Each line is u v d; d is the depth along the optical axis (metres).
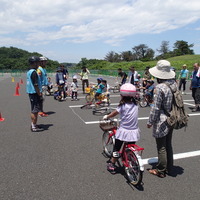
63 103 9.68
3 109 8.15
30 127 5.75
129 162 3.13
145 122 6.35
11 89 15.74
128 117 3.00
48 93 12.41
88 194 2.80
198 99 7.77
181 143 4.64
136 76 10.35
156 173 3.29
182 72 12.42
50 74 45.41
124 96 2.99
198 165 3.65
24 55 119.12
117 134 3.12
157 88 2.92
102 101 8.05
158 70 2.98
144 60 90.62
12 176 3.24
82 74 13.26
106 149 4.02
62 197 2.74
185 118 2.98
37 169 3.46
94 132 5.36
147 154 4.04
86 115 7.23
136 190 2.91
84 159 3.83
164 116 2.94
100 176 3.26
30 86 5.16
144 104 8.84
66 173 3.33
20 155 3.98
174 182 3.11
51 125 5.97
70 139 4.84
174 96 2.91
